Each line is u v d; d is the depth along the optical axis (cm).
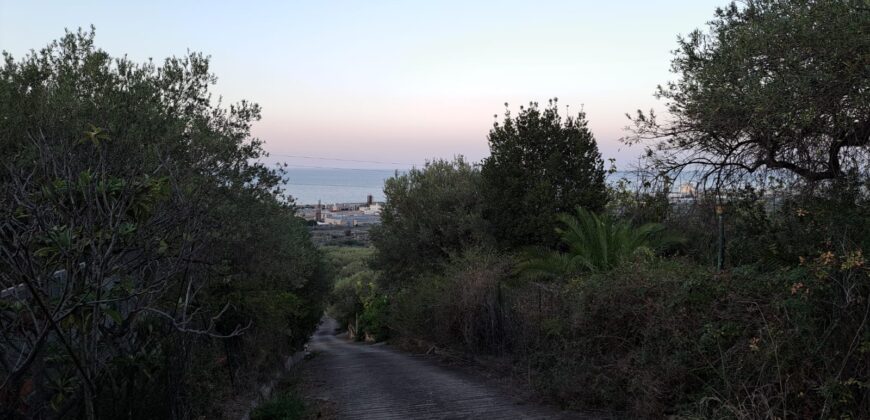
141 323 557
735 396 602
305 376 1441
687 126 761
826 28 566
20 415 411
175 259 514
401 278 2914
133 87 746
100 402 472
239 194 936
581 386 846
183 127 773
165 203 529
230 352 1020
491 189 2266
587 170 2158
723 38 702
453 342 1606
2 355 398
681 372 696
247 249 1113
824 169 642
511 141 2206
